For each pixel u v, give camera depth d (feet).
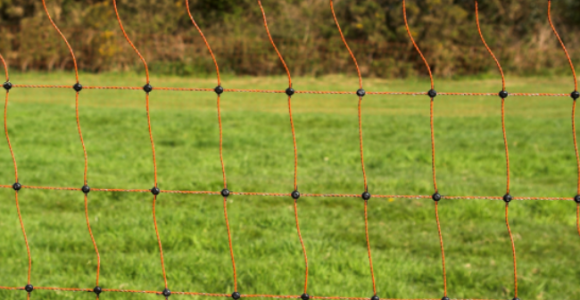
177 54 68.59
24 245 15.49
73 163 25.14
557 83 63.77
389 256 15.28
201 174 23.56
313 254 15.12
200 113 41.96
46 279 13.44
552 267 14.66
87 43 66.64
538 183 23.31
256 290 13.15
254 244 15.80
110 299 12.55
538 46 81.10
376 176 23.85
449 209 18.99
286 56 70.18
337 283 13.52
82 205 19.13
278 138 32.09
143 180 22.43
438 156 27.45
